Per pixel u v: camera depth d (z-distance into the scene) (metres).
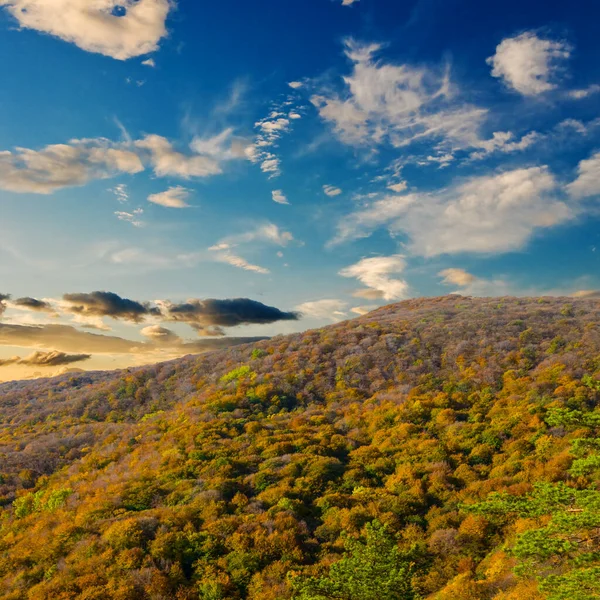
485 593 21.28
